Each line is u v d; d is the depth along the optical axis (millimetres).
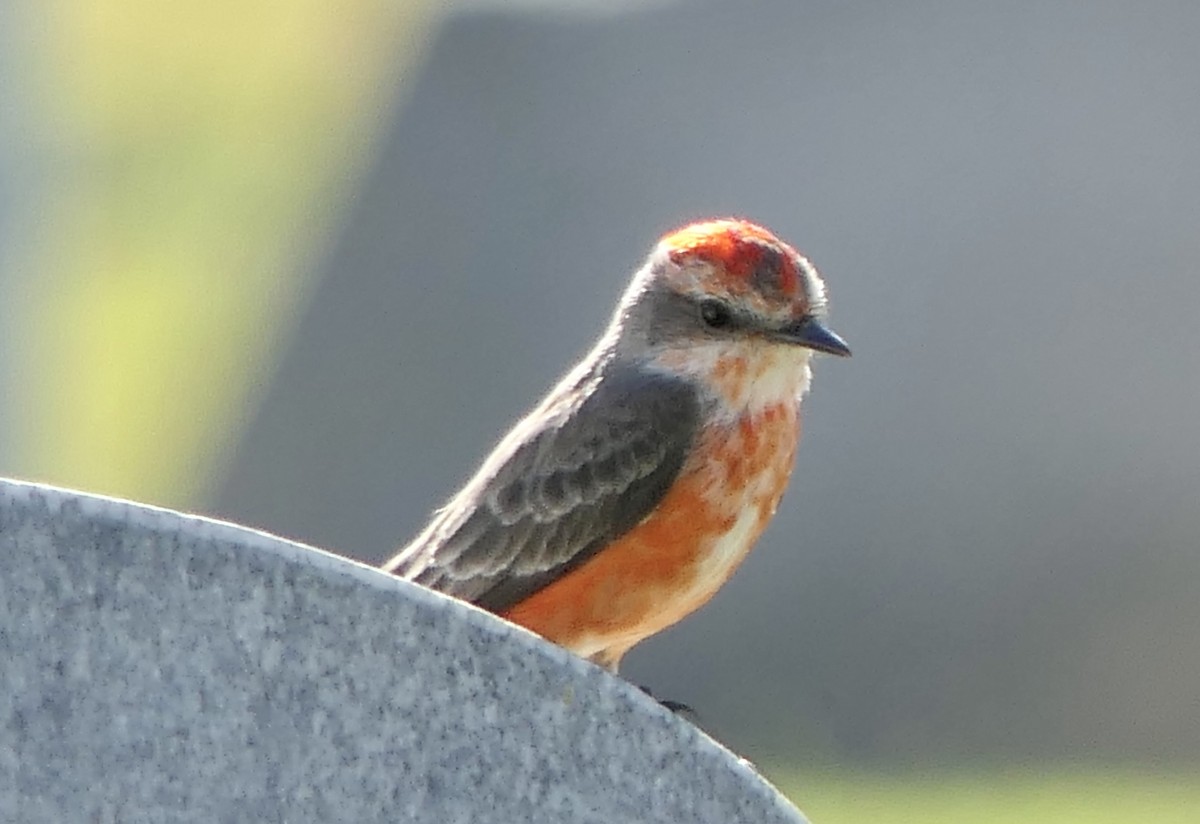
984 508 17984
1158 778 17094
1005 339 18312
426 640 5250
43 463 21234
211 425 23109
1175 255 18219
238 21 30812
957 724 17656
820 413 18375
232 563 5121
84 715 5031
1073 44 18828
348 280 20781
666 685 17875
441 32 21062
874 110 19125
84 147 28391
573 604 8500
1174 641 17516
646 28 20266
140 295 27406
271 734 5113
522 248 20312
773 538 18031
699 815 5488
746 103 19625
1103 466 17906
